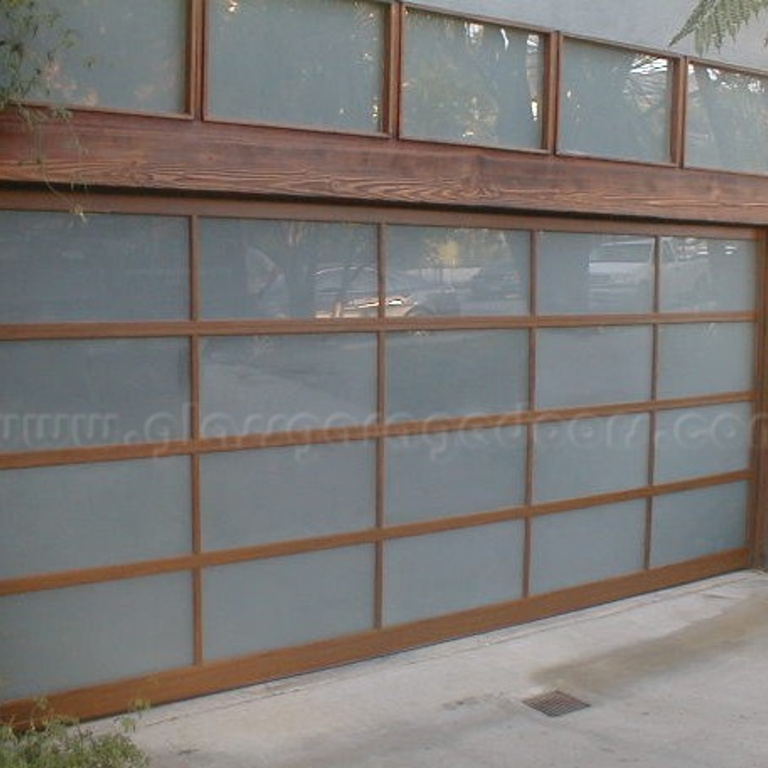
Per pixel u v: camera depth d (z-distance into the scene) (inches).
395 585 208.5
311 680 195.8
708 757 167.6
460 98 203.2
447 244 208.7
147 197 172.7
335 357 196.4
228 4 175.0
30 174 156.2
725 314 258.5
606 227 231.8
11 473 166.6
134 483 177.0
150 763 160.9
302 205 188.4
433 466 211.3
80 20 161.9
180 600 183.5
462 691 192.7
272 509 191.6
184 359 179.8
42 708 161.9
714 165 245.8
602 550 241.0
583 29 217.3
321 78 186.2
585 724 179.8
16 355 165.5
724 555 265.7
